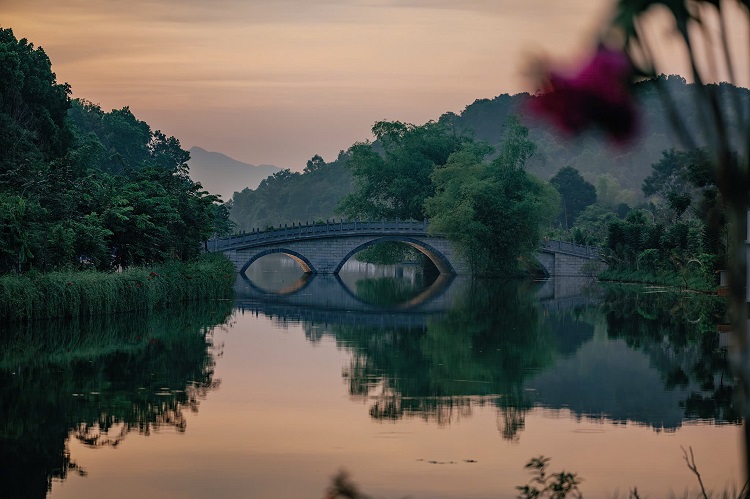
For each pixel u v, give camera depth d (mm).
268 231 93688
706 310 53281
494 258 90688
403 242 104125
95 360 31344
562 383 27719
